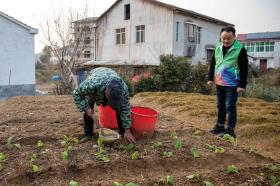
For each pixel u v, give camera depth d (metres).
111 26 28.38
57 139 5.30
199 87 15.17
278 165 4.66
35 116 7.14
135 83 14.07
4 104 9.41
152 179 3.94
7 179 3.83
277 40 49.88
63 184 3.79
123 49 27.42
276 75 35.88
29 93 17.44
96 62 26.88
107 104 4.74
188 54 25.55
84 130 5.32
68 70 16.20
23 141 5.18
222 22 28.92
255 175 4.17
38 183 3.78
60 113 7.55
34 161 4.29
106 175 4.09
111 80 4.34
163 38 24.28
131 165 4.30
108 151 4.73
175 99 10.23
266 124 6.80
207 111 8.09
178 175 4.14
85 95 4.68
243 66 5.61
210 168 4.44
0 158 4.28
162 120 7.03
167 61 14.51
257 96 15.47
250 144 5.78
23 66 17.09
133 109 5.83
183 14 24.64
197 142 5.38
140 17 25.78
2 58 16.39
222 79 5.81
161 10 24.28
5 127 6.09
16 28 16.61
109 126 5.60
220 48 5.89
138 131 5.29
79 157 4.46
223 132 6.10
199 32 27.17
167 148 4.95
